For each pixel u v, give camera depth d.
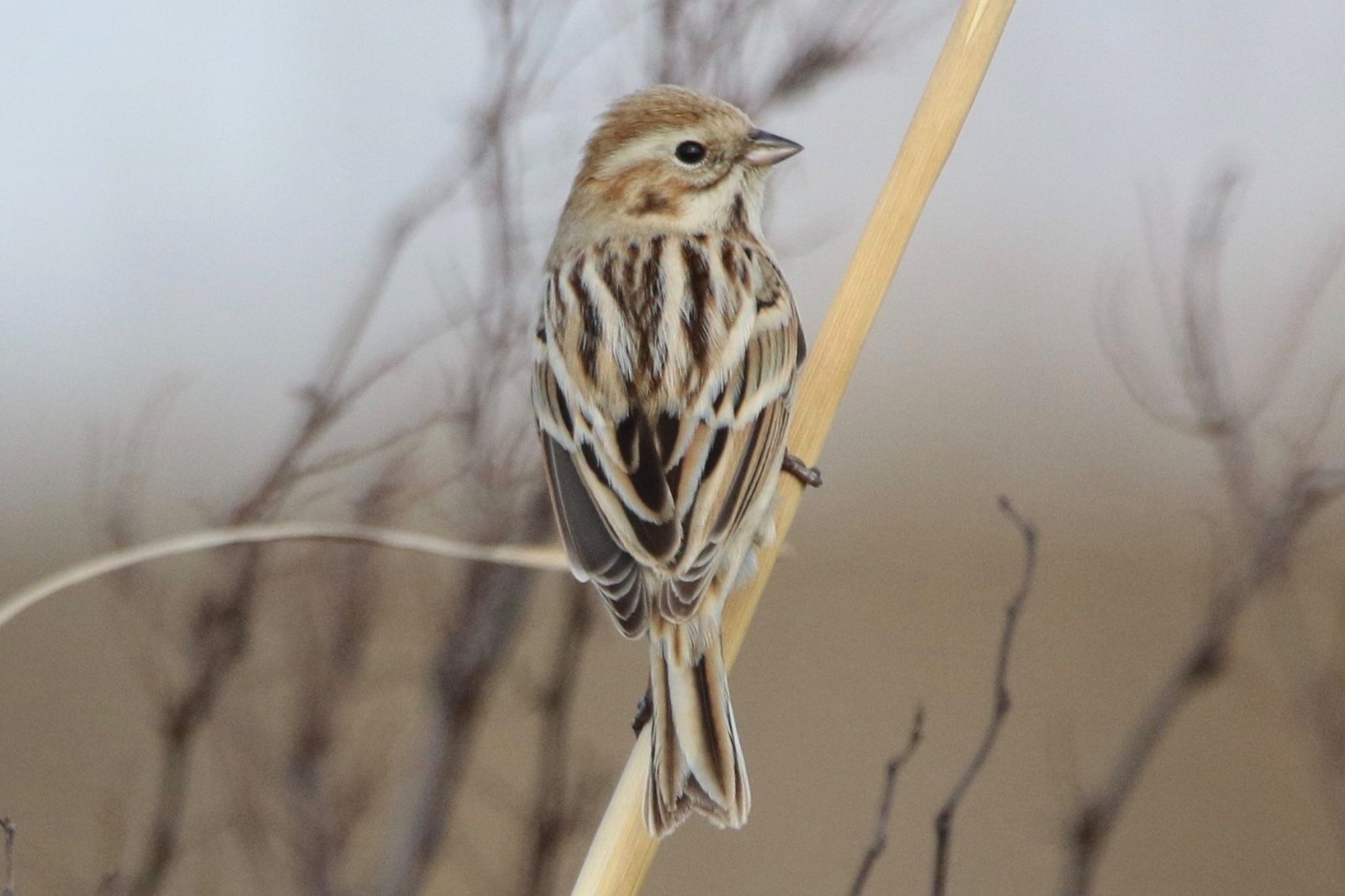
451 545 7.91
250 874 10.11
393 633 10.29
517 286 10.52
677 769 7.14
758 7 10.93
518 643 10.39
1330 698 10.81
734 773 7.14
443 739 10.14
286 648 10.08
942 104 8.37
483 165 10.58
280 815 9.98
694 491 7.86
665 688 7.34
